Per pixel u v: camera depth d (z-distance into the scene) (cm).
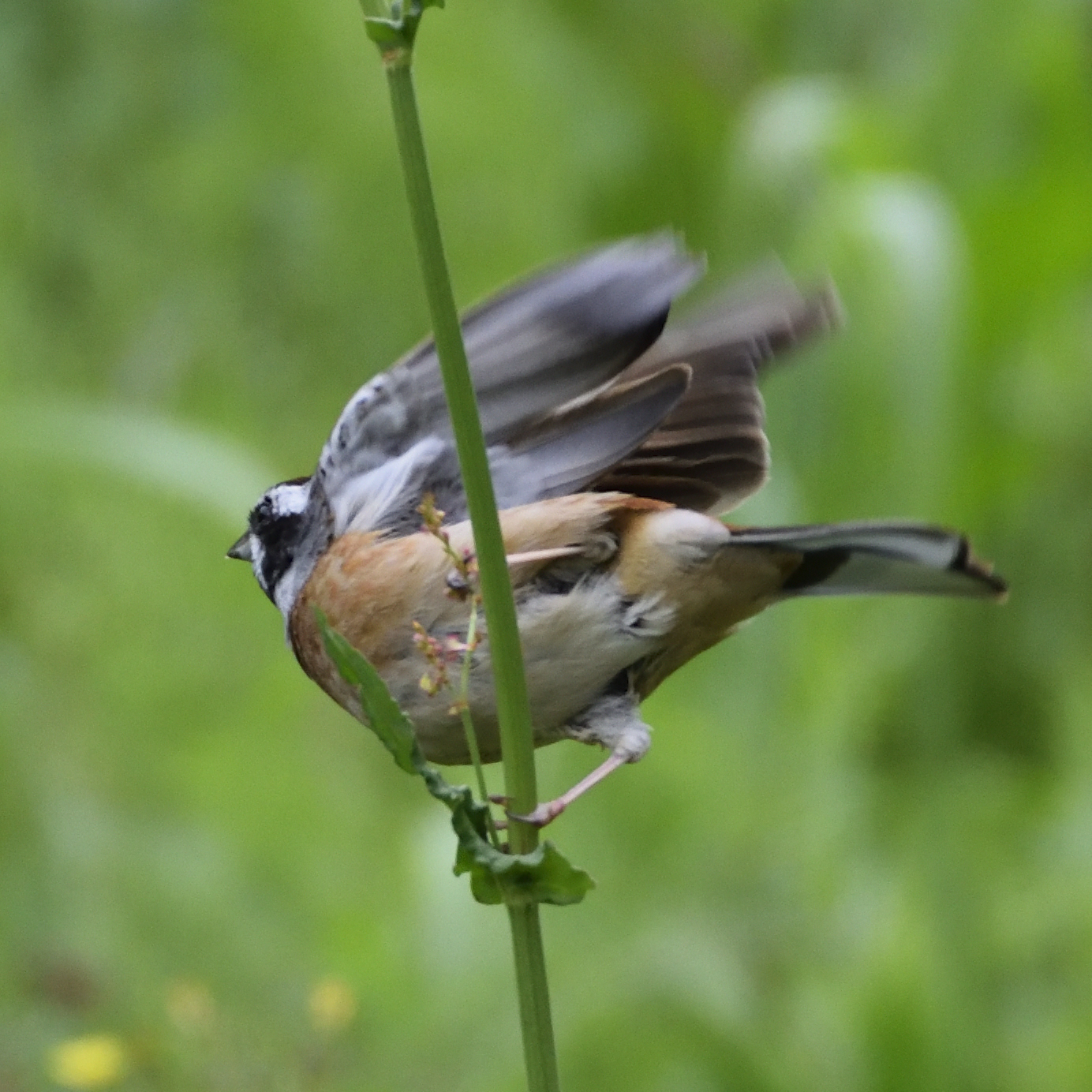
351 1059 873
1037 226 1159
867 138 1143
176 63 1332
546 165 1341
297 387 1278
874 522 615
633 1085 935
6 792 1041
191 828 1058
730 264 1135
